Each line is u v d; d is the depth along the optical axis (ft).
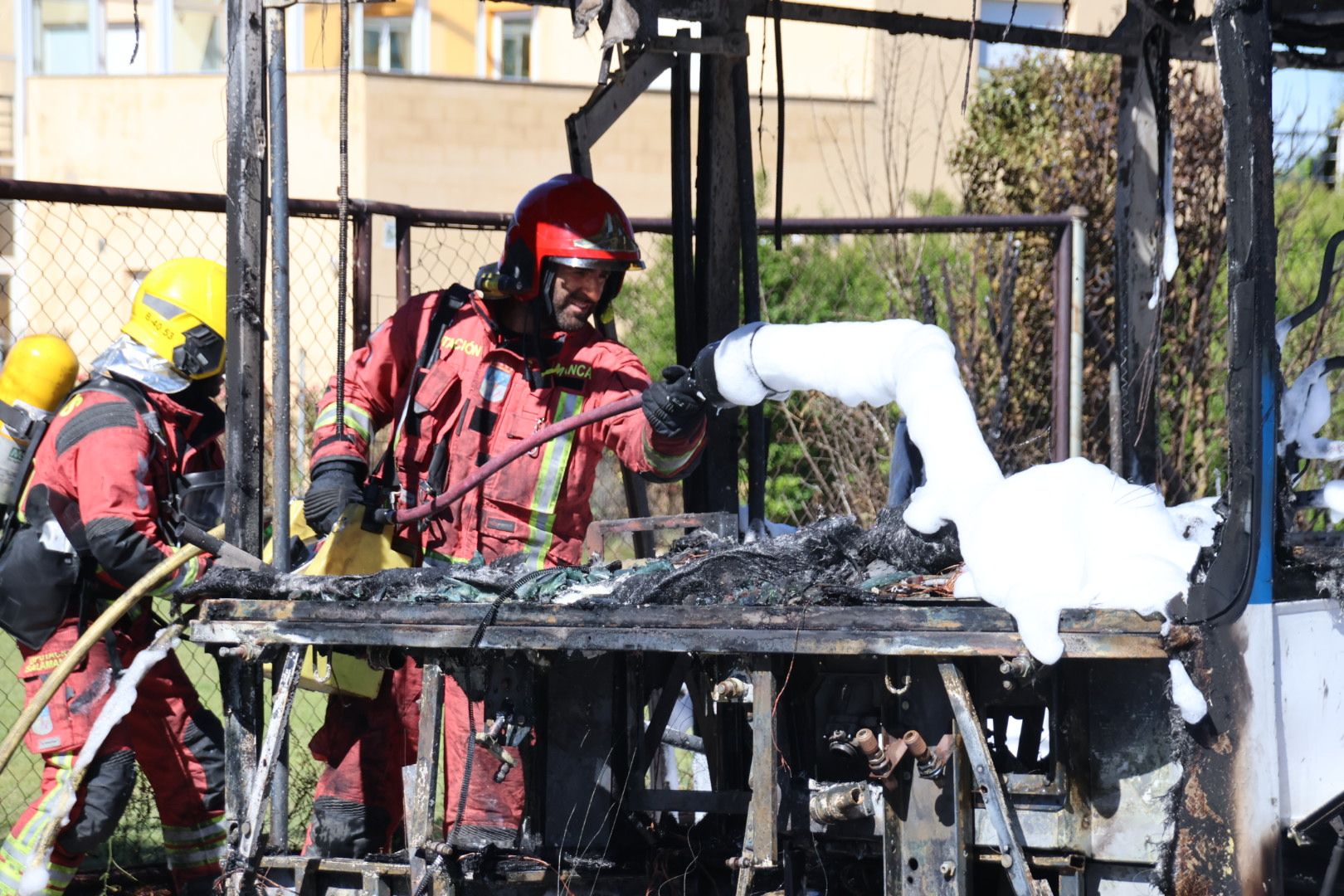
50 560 32.42
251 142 31.19
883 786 24.36
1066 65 80.02
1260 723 22.36
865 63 116.67
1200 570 22.91
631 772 28.94
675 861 28.76
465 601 27.17
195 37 162.71
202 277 34.32
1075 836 23.52
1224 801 22.09
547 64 153.58
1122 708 23.36
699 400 30.71
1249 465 22.06
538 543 32.71
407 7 152.66
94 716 32.32
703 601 25.93
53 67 163.12
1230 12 22.61
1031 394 68.54
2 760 29.71
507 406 32.91
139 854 41.32
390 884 28.60
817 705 26.76
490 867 28.35
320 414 33.99
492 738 27.55
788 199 123.03
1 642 68.64
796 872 26.76
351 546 32.48
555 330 32.94
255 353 31.48
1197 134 66.95
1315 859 29.99
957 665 23.67
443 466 33.09
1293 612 24.85
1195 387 63.87
